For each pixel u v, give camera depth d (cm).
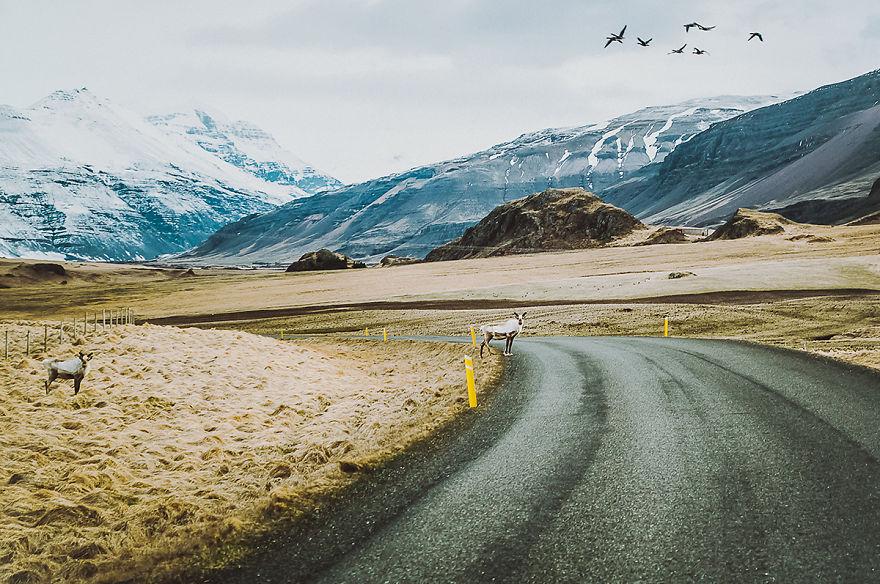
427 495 790
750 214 16850
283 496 811
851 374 1469
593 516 682
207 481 966
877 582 509
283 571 605
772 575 532
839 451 857
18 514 802
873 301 4438
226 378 1941
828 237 12744
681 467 830
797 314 4153
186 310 9006
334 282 11869
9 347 2062
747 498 705
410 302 7481
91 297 12194
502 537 645
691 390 1396
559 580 548
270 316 7319
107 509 832
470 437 1088
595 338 3256
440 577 568
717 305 4884
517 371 1925
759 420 1065
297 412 1552
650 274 7725
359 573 588
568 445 982
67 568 639
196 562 641
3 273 16012
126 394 1619
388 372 2588
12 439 1167
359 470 933
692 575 541
